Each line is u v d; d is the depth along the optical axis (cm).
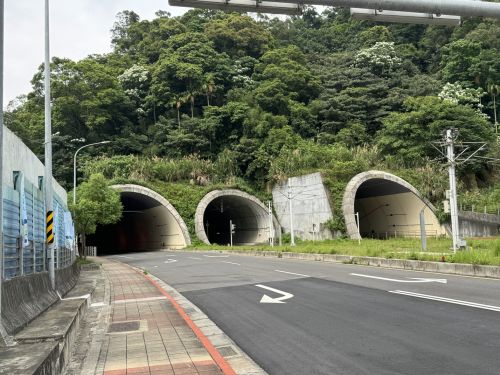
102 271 2684
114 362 698
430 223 5144
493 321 824
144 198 5631
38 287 1094
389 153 5959
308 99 7562
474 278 1541
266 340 805
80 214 3391
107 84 6719
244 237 6606
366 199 6000
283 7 1001
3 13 660
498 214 4788
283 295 1305
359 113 6988
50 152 1439
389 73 7831
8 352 572
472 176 5869
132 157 6184
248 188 5900
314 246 3766
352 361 639
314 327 873
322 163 5641
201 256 3747
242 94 7306
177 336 866
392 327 826
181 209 5591
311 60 8619
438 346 682
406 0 1017
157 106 7425
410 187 5134
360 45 9150
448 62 7650
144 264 3134
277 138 6378
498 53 7256
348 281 1548
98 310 1257
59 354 636
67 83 6469
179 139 6631
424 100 6022
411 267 2011
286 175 5697
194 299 1356
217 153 6919
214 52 7638
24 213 1038
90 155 6556
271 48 8675
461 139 5556
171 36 8419
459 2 1045
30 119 6531
